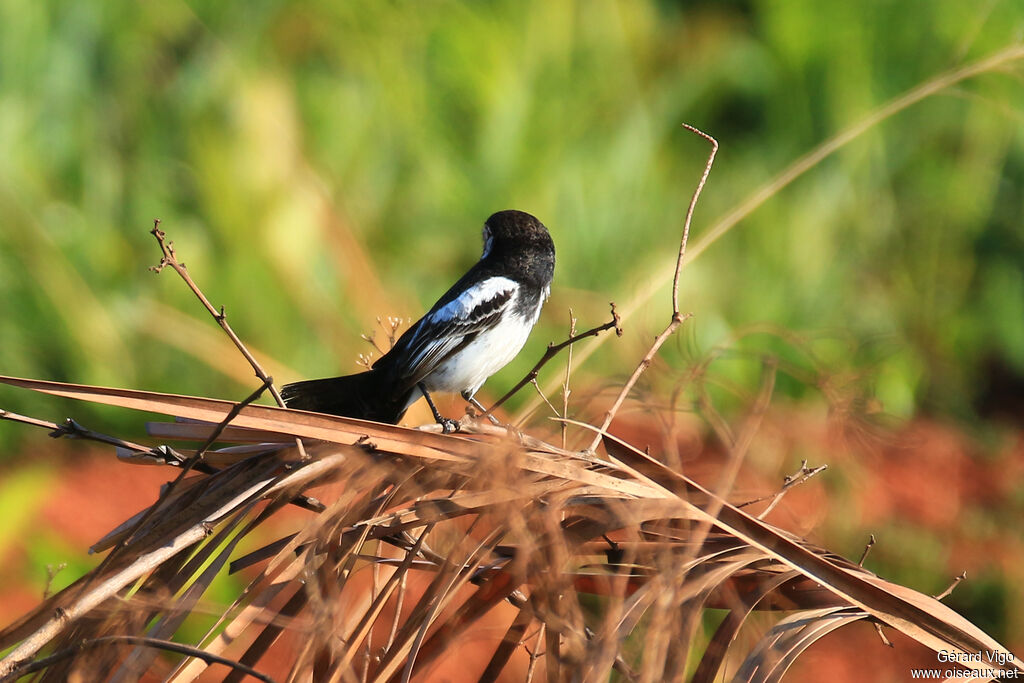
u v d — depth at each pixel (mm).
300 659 3734
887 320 15070
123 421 12133
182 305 12820
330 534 3998
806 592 4469
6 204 12609
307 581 3809
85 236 13180
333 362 12648
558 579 3811
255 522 4016
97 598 3557
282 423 3982
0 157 13023
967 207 16141
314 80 15172
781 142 16406
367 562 4680
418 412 9266
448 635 3951
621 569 4219
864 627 8234
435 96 15117
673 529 4391
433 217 14320
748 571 4355
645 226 14703
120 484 10984
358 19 15398
